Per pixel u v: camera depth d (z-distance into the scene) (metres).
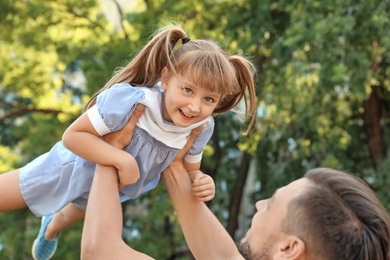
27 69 16.34
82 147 3.21
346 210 2.86
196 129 3.48
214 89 3.22
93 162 3.28
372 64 13.80
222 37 14.95
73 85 18.55
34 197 3.63
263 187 17.50
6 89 16.34
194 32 14.38
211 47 3.31
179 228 15.14
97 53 15.46
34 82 16.39
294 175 16.28
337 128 14.84
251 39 14.39
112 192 3.08
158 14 14.98
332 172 3.00
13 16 15.84
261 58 15.11
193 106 3.21
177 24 3.46
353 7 12.77
